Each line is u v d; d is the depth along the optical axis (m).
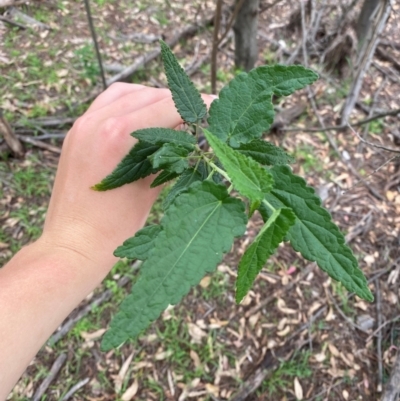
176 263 0.54
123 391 2.07
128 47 3.38
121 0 3.70
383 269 2.45
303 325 2.26
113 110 1.08
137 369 2.12
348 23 3.02
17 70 3.16
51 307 0.88
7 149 2.68
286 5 3.75
